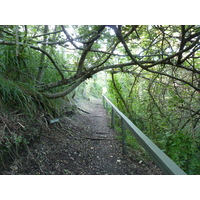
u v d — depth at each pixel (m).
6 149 1.96
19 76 3.05
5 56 2.79
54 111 3.67
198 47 2.41
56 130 3.34
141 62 2.82
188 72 4.04
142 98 5.84
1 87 2.44
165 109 4.48
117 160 2.91
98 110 7.95
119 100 6.03
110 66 2.82
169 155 2.87
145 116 5.28
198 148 3.29
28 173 1.93
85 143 3.40
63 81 2.90
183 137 2.80
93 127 4.79
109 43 3.41
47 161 2.28
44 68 3.47
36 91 2.89
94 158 2.85
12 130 2.26
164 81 4.62
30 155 2.22
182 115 3.99
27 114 2.75
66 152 2.71
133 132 2.19
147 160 3.17
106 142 3.67
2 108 2.40
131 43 3.32
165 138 3.17
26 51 3.05
